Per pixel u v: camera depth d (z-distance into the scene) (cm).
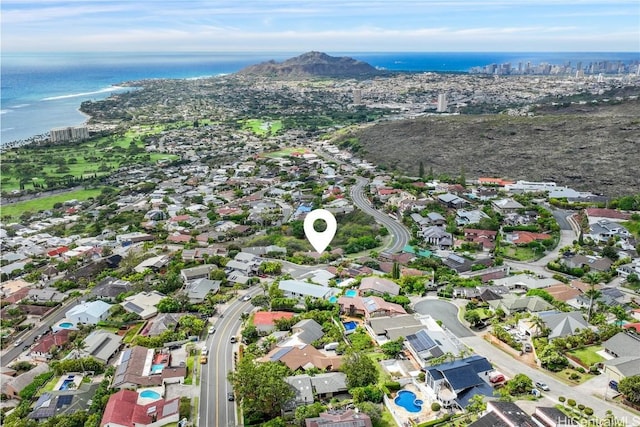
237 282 17088
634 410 9681
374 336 12938
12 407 11544
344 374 11175
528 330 12606
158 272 18850
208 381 11544
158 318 14662
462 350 11344
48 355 13650
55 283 18250
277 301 14950
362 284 15925
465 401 10019
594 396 10156
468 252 19462
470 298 15188
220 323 14425
